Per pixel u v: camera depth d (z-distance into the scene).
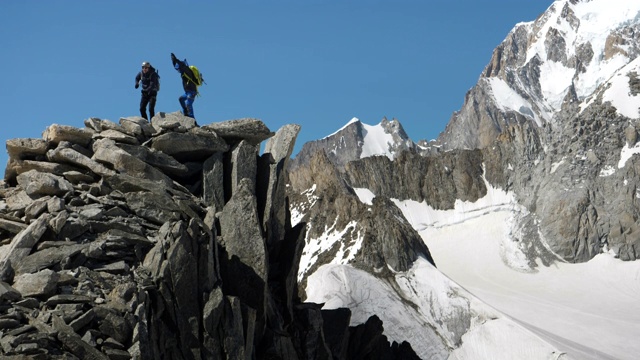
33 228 22.28
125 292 21.16
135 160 25.97
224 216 26.11
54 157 25.92
